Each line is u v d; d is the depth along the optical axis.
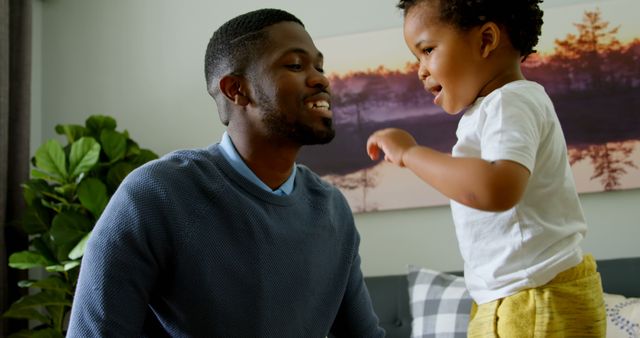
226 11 3.04
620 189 2.51
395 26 2.82
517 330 0.94
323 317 1.14
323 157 2.79
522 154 0.83
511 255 0.95
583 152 2.54
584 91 2.56
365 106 2.77
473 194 0.80
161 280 1.01
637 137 2.51
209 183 1.04
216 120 3.00
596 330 0.95
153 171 1.02
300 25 1.12
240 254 1.03
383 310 2.48
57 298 2.45
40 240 2.54
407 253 2.70
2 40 2.68
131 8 3.14
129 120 3.08
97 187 2.47
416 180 2.70
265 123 1.07
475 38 0.97
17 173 2.78
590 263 1.01
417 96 2.73
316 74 1.07
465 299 2.19
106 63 3.14
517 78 1.00
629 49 2.55
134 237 0.96
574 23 2.60
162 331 1.06
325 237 1.16
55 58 3.19
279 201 1.10
